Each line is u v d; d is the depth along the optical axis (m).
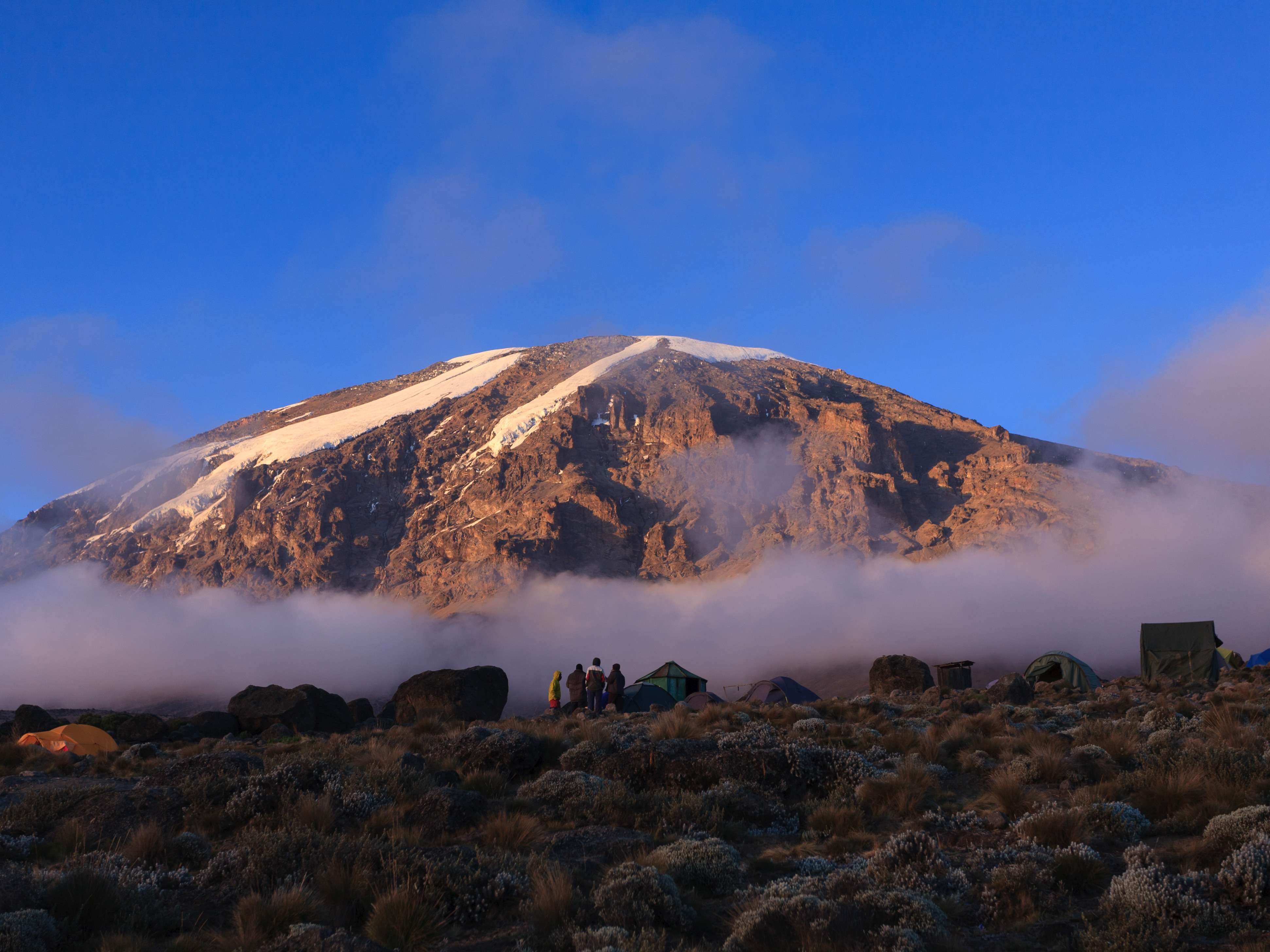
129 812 11.79
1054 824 10.21
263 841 9.59
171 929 8.05
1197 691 30.47
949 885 8.70
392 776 12.80
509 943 7.78
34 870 8.54
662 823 11.27
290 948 6.96
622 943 7.29
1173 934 7.18
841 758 13.85
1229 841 8.99
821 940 7.29
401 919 7.78
